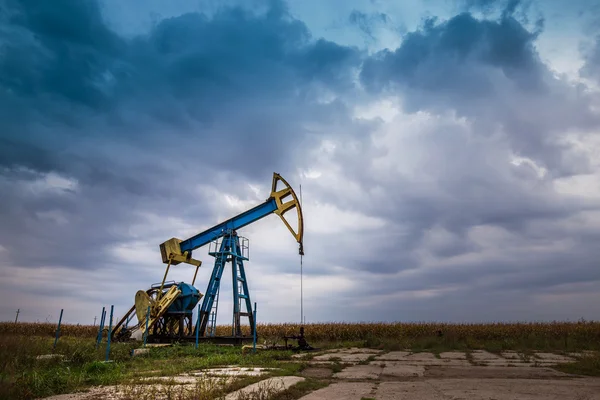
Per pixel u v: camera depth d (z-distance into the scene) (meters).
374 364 13.90
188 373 10.77
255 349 17.02
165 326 23.19
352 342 25.44
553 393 7.84
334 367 12.54
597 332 28.52
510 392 7.95
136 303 23.34
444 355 17.64
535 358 16.23
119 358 14.03
